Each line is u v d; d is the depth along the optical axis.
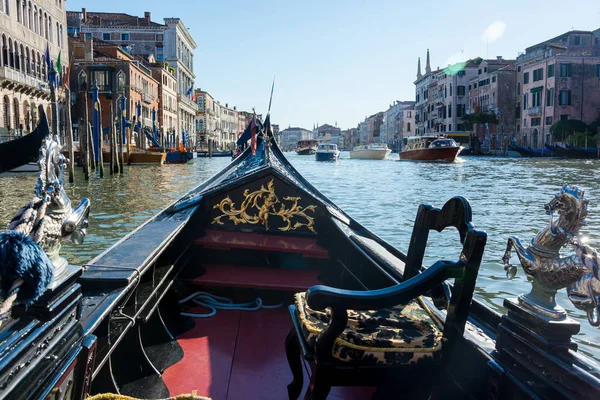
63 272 1.46
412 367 1.95
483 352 1.79
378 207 14.98
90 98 45.22
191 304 3.69
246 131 10.67
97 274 2.36
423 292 1.90
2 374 1.15
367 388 2.62
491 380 1.72
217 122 103.69
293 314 2.32
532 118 54.50
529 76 54.97
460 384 1.95
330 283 4.01
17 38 31.94
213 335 3.21
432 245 9.07
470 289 1.91
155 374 2.57
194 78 86.69
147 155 37.59
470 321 2.19
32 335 1.27
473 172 31.27
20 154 13.88
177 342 3.05
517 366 1.61
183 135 60.03
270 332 3.28
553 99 50.28
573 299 1.49
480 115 58.53
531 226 11.45
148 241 3.16
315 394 1.93
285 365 2.85
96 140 30.27
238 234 4.18
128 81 45.69
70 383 1.56
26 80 31.98
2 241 1.18
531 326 1.55
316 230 4.23
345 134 176.88
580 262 1.46
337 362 1.91
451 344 1.96
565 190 1.53
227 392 2.55
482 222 12.01
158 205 15.81
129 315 2.39
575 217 1.50
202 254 4.23
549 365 1.46
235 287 3.71
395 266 3.01
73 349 1.53
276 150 8.23
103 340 2.05
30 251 1.21
